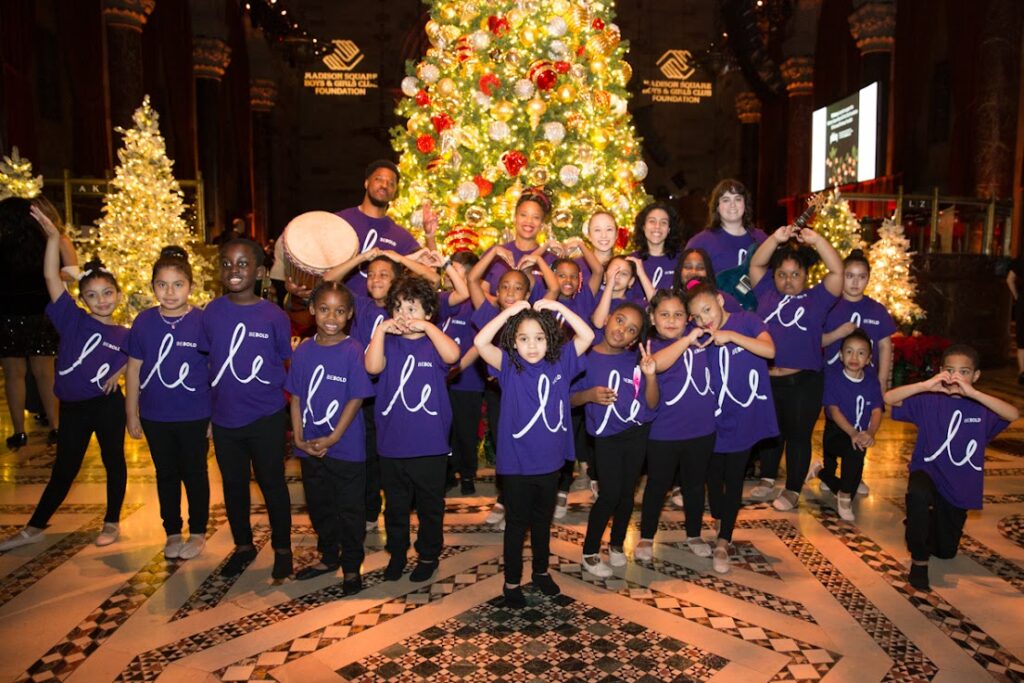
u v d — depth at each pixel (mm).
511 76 6207
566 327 4422
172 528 4047
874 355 4926
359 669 2941
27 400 7172
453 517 4672
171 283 3822
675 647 3107
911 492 3656
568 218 6031
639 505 5008
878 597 3566
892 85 15039
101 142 13445
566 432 3482
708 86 25562
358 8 25953
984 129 11812
